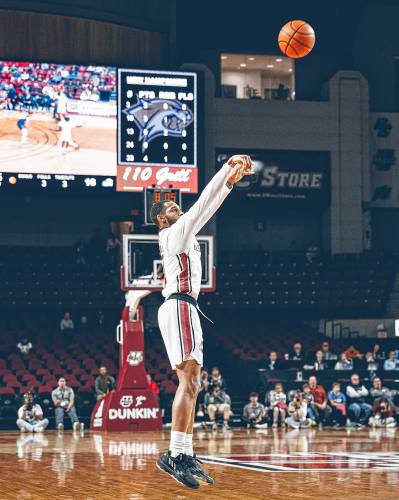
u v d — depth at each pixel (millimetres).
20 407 19844
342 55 28844
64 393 19406
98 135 24766
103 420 18266
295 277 27609
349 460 9977
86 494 6617
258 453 11305
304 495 6430
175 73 25203
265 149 27750
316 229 29984
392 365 22500
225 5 28594
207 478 5898
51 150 24516
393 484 7207
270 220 29766
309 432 17797
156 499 6234
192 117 25234
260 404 20172
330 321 27078
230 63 28703
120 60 27656
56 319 26094
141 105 24953
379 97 30016
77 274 26578
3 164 24188
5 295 25672
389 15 30141
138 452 11625
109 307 26359
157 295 27109
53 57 26906
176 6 28000
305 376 22062
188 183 25109
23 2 26547
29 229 28188
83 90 24719
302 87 29203
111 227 28891
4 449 12539
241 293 27109
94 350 23875
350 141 28406
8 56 26500
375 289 27750
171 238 5898
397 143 29250
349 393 20641
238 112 27594
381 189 29094
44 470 8906
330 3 29172
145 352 23938
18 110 24344
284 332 26328
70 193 24656
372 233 29594
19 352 23047
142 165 24875
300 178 28000
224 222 29484
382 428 19578
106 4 27469
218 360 24797
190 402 5887
